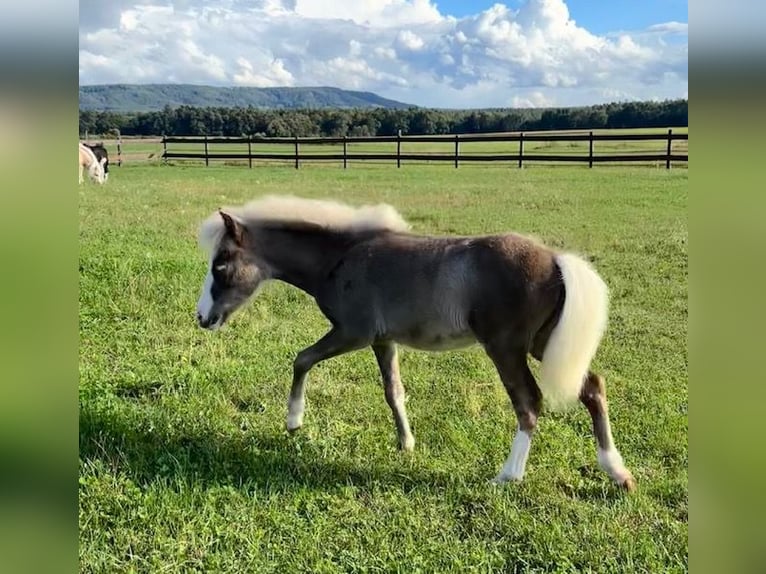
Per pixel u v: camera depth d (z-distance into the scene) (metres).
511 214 12.96
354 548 3.37
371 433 4.64
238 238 4.49
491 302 3.87
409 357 6.10
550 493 3.92
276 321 6.93
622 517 3.67
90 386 4.88
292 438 4.49
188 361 5.73
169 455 4.02
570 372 3.82
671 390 5.39
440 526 3.59
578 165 23.45
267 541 3.41
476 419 4.88
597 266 9.11
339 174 21.72
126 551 3.29
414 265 4.07
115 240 9.69
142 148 37.00
